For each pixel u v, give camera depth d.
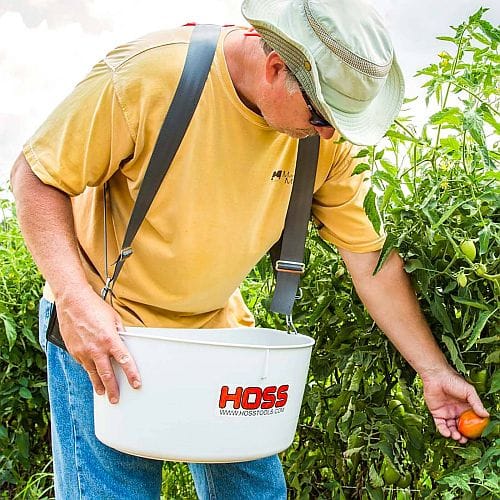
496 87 1.68
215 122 1.51
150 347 1.40
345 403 1.93
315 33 1.33
